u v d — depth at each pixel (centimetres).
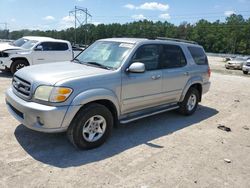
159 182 376
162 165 423
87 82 438
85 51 589
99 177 378
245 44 10800
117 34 10862
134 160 434
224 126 628
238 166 440
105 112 463
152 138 530
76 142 441
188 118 686
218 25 11738
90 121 450
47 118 402
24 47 1203
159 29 11906
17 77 469
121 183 367
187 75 655
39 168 390
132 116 538
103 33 10262
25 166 393
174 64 625
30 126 420
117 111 493
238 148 513
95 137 465
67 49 1302
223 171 420
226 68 3034
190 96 689
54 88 407
